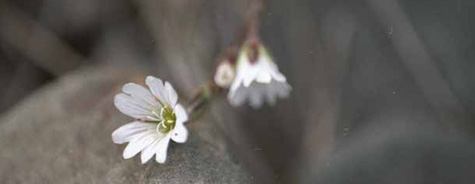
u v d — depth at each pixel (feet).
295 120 0.78
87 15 0.88
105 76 0.71
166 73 0.80
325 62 0.79
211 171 0.60
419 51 0.78
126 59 0.85
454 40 0.78
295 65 0.79
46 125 0.67
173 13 0.85
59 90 0.70
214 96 0.69
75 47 0.88
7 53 0.88
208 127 0.66
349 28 0.80
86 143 0.64
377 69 0.78
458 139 0.70
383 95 0.77
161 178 0.59
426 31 0.78
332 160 0.72
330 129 0.76
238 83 0.67
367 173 0.69
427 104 0.76
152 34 0.85
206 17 0.82
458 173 0.68
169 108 0.60
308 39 0.80
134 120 0.64
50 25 0.88
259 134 0.76
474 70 0.77
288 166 0.75
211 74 0.75
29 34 0.88
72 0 0.89
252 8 0.73
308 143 0.76
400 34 0.79
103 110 0.66
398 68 0.78
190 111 0.66
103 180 0.61
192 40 0.82
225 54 0.73
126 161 0.61
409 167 0.68
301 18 0.81
